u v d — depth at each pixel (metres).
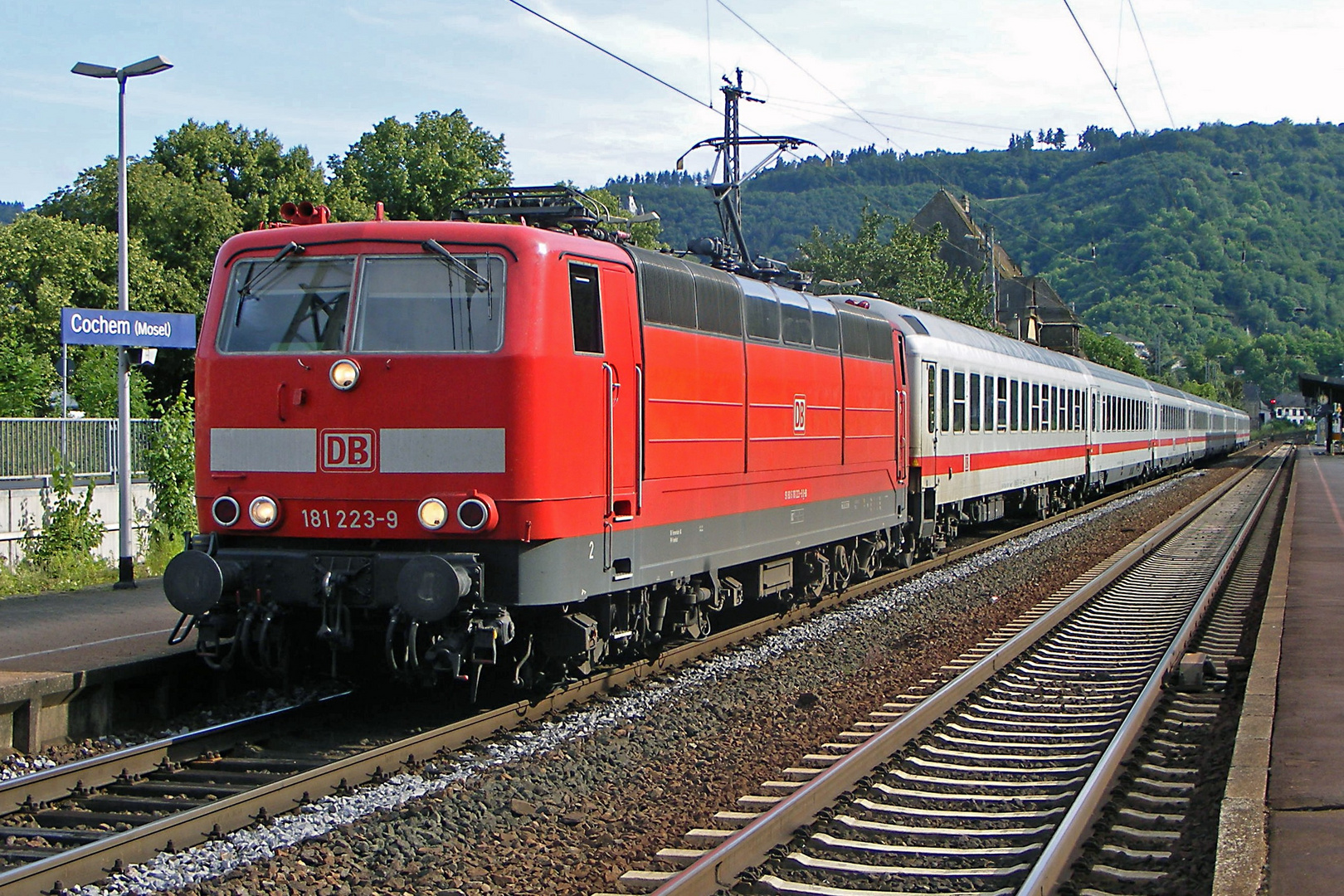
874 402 15.39
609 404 9.00
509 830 6.54
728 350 11.09
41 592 14.20
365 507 8.35
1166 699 9.58
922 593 16.09
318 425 8.44
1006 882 5.65
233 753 8.06
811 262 51.75
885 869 5.80
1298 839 5.89
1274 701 8.87
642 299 9.55
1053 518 29.16
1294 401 161.88
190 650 9.74
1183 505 34.03
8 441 17.28
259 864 5.86
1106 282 183.88
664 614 10.67
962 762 7.99
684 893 5.23
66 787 7.10
